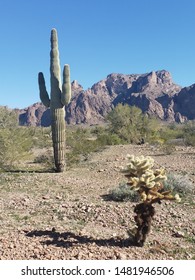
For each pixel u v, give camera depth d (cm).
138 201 955
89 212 834
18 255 567
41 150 2791
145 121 3394
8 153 1647
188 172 1375
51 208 885
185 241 657
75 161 1789
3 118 3366
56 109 1544
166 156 1936
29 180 1300
